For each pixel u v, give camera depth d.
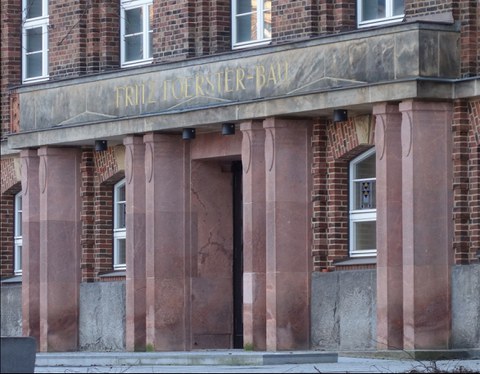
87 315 39.84
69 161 40.16
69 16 40.28
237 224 37.69
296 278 34.09
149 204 36.97
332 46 32.66
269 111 33.84
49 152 39.94
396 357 31.30
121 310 38.84
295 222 34.12
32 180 40.62
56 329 39.97
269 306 34.06
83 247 40.19
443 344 31.19
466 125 31.33
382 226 31.80
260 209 34.59
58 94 39.25
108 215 40.12
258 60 34.22
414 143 31.22
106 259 40.09
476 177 31.17
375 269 32.91
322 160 34.12
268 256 34.12
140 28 39.03
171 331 36.91
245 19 36.31
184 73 35.91
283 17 34.59
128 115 37.31
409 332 31.12
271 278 34.03
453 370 27.20
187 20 36.91
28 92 40.16
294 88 33.38
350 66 32.28
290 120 34.09
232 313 37.56
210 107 35.09
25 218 40.66
